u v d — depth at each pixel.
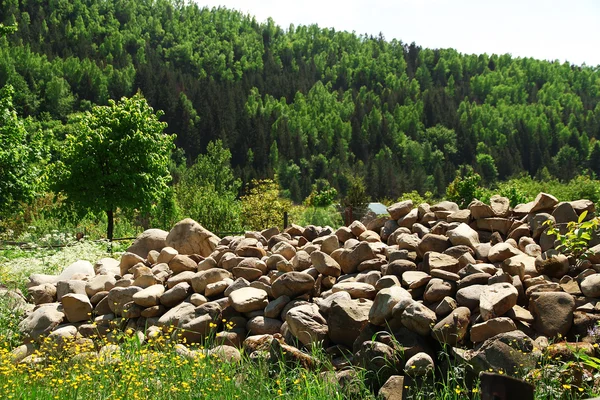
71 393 5.05
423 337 5.42
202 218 25.48
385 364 5.07
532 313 5.65
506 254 6.90
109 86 152.12
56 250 15.01
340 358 5.73
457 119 194.12
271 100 186.62
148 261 9.38
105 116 21.67
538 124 192.00
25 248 16.78
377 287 6.72
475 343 5.23
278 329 6.67
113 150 21.22
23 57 147.88
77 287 8.41
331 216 29.70
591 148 182.00
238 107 162.75
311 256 7.66
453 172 160.88
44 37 185.38
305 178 135.12
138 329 7.47
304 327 5.99
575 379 4.49
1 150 21.33
